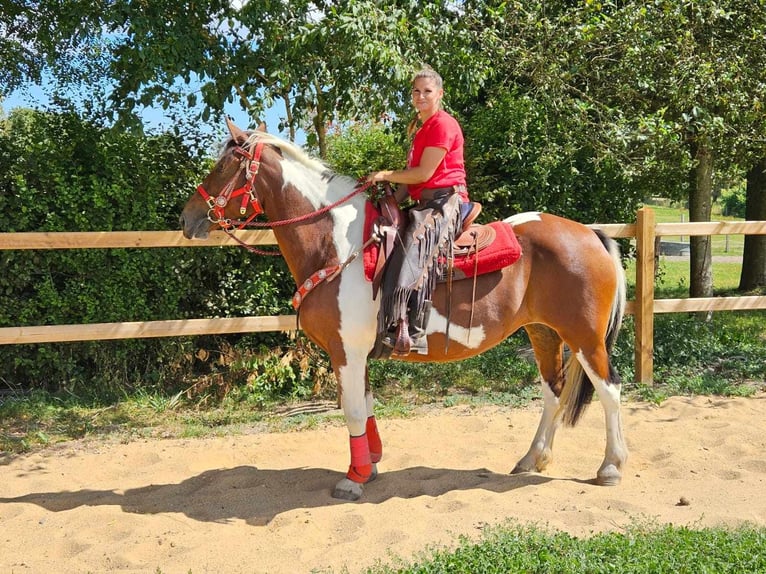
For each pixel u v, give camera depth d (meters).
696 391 6.77
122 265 6.74
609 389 4.47
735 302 7.23
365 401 4.71
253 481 4.78
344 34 6.20
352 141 8.30
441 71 7.11
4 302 6.60
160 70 6.17
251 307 7.18
